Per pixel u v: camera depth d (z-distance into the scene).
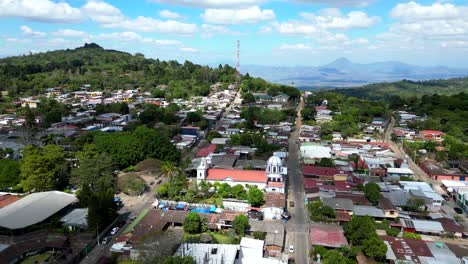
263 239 104.69
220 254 87.94
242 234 107.62
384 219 117.94
